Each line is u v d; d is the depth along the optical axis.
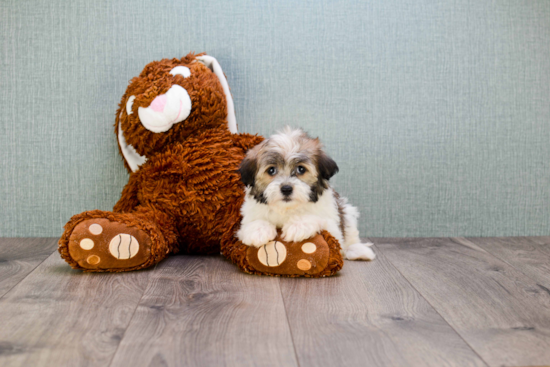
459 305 1.31
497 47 2.15
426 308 1.29
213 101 1.84
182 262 1.75
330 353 1.02
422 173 2.17
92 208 2.13
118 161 2.12
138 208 1.79
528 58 2.16
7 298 1.35
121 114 1.90
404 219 2.18
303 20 2.10
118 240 1.56
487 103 2.16
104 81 2.08
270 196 1.51
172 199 1.77
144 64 2.09
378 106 2.14
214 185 1.76
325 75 2.12
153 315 1.22
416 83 2.14
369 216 2.17
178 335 1.10
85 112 2.09
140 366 0.96
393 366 0.97
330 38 2.11
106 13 2.06
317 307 1.29
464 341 1.08
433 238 2.17
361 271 1.64
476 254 1.88
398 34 2.12
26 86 2.07
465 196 2.19
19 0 2.03
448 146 2.17
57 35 2.06
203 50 2.09
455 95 2.15
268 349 1.04
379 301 1.34
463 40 2.14
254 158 1.59
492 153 2.18
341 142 2.14
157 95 1.77
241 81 2.11
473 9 2.13
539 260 1.79
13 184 2.11
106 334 1.11
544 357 1.00
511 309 1.28
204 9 2.08
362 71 2.12
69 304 1.30
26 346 1.05
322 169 1.58
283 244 1.54
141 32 2.07
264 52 2.10
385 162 2.16
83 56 2.07
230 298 1.35
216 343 1.06
